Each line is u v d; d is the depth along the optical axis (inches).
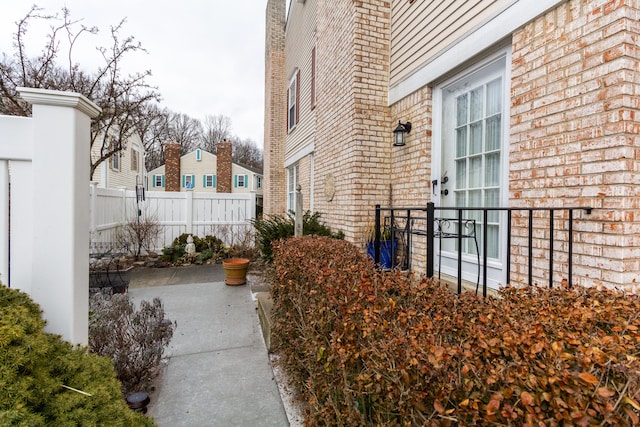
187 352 118.0
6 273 52.4
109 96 284.7
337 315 60.0
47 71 259.6
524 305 55.6
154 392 93.3
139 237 282.0
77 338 55.6
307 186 295.4
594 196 79.4
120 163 540.7
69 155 54.9
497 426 32.3
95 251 232.4
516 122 101.3
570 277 77.7
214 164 876.0
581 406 29.6
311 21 283.3
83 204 58.0
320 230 195.5
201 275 237.3
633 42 74.9
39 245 53.2
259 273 228.1
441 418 36.7
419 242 149.9
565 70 86.9
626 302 53.5
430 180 145.3
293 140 347.6
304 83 307.1
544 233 92.4
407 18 159.0
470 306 57.0
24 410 35.5
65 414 39.9
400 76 164.6
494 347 39.1
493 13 110.1
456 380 35.9
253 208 333.1
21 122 53.1
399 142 158.2
